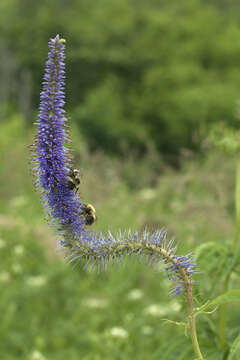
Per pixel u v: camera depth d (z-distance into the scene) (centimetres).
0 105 4038
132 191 1777
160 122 4347
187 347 495
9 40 4800
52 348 876
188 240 1082
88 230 363
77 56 4541
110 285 1048
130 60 4753
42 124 346
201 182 1362
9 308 948
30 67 4578
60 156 349
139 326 912
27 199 1569
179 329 817
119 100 4391
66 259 360
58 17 4944
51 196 354
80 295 1047
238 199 513
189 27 4988
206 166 1409
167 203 1448
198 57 4828
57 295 1026
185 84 4444
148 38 4881
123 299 1026
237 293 340
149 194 1486
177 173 1675
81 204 361
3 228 1321
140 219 1288
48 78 345
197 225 1151
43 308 989
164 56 4812
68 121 353
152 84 4453
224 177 1324
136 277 1071
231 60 4847
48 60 344
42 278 1024
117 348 842
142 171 1872
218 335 507
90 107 4166
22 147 1905
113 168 1780
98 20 4903
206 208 1195
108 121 4097
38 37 4722
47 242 1227
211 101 4053
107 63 4766
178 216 1215
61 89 348
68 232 355
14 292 1012
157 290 1048
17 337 888
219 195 1289
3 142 2031
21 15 5097
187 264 354
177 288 356
